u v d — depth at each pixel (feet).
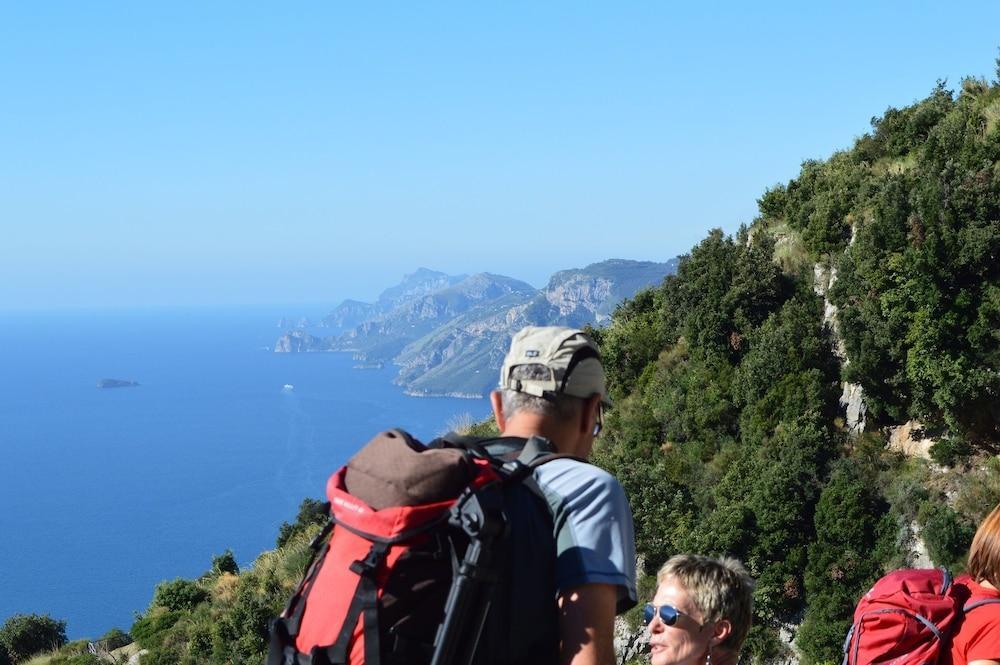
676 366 124.67
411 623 8.17
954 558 87.61
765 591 93.86
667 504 102.94
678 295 127.24
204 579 146.10
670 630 12.68
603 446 118.62
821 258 113.91
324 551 9.10
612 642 8.39
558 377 9.66
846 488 94.58
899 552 90.99
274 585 114.42
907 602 11.66
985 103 115.14
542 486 8.82
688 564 12.93
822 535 94.32
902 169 112.98
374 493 8.63
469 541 8.35
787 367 107.24
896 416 100.83
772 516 95.76
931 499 93.09
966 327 95.20
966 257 94.12
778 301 116.06
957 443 94.53
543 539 8.57
